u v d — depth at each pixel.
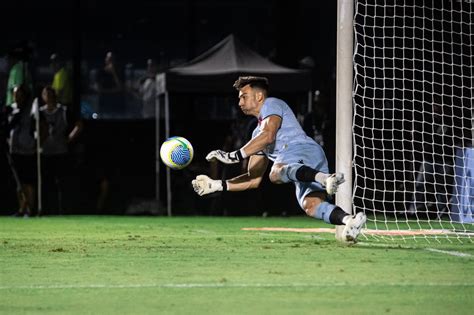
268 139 26.11
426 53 63.41
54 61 61.69
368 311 16.42
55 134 52.78
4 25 80.62
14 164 52.25
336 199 29.23
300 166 25.72
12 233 36.56
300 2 69.56
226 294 18.33
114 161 64.25
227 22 83.81
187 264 23.55
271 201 55.94
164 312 16.38
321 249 27.45
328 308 16.73
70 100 60.66
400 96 62.00
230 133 59.09
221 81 54.41
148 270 22.28
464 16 62.97
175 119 65.00
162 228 40.69
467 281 20.14
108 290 18.95
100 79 77.75
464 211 45.78
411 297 17.95
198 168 61.62
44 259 24.92
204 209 60.84
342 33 29.08
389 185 55.97
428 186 51.84
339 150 29.08
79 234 35.81
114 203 63.12
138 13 82.38
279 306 16.95
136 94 78.25
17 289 19.12
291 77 54.44
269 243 30.00
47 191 60.78
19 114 52.03
